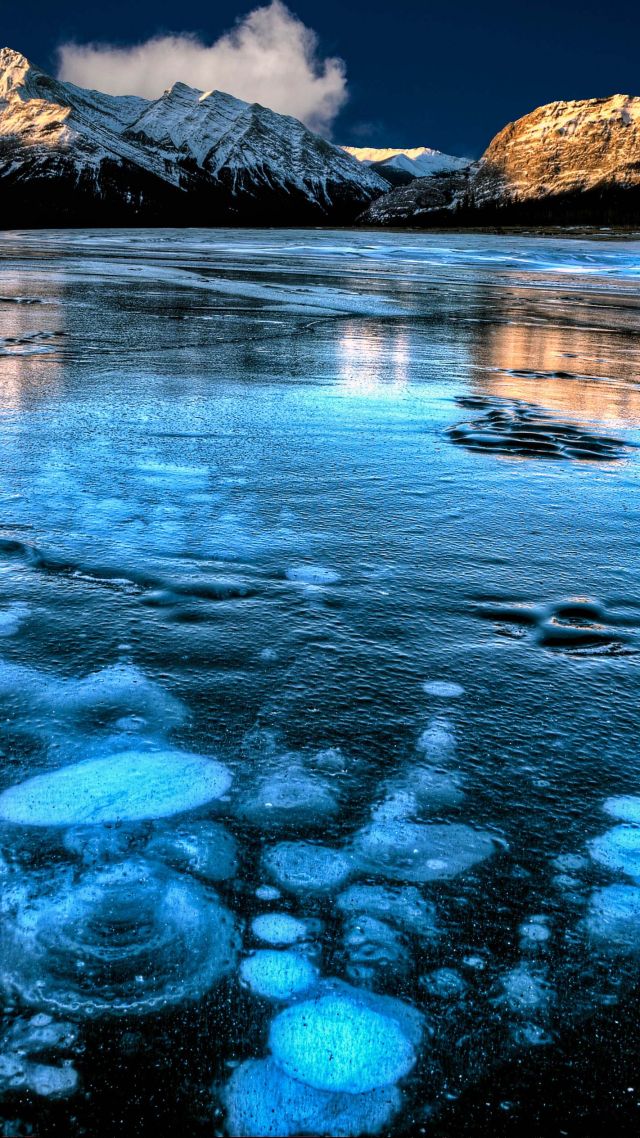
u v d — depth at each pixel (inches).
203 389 246.7
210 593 106.8
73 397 226.8
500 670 90.8
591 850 64.5
